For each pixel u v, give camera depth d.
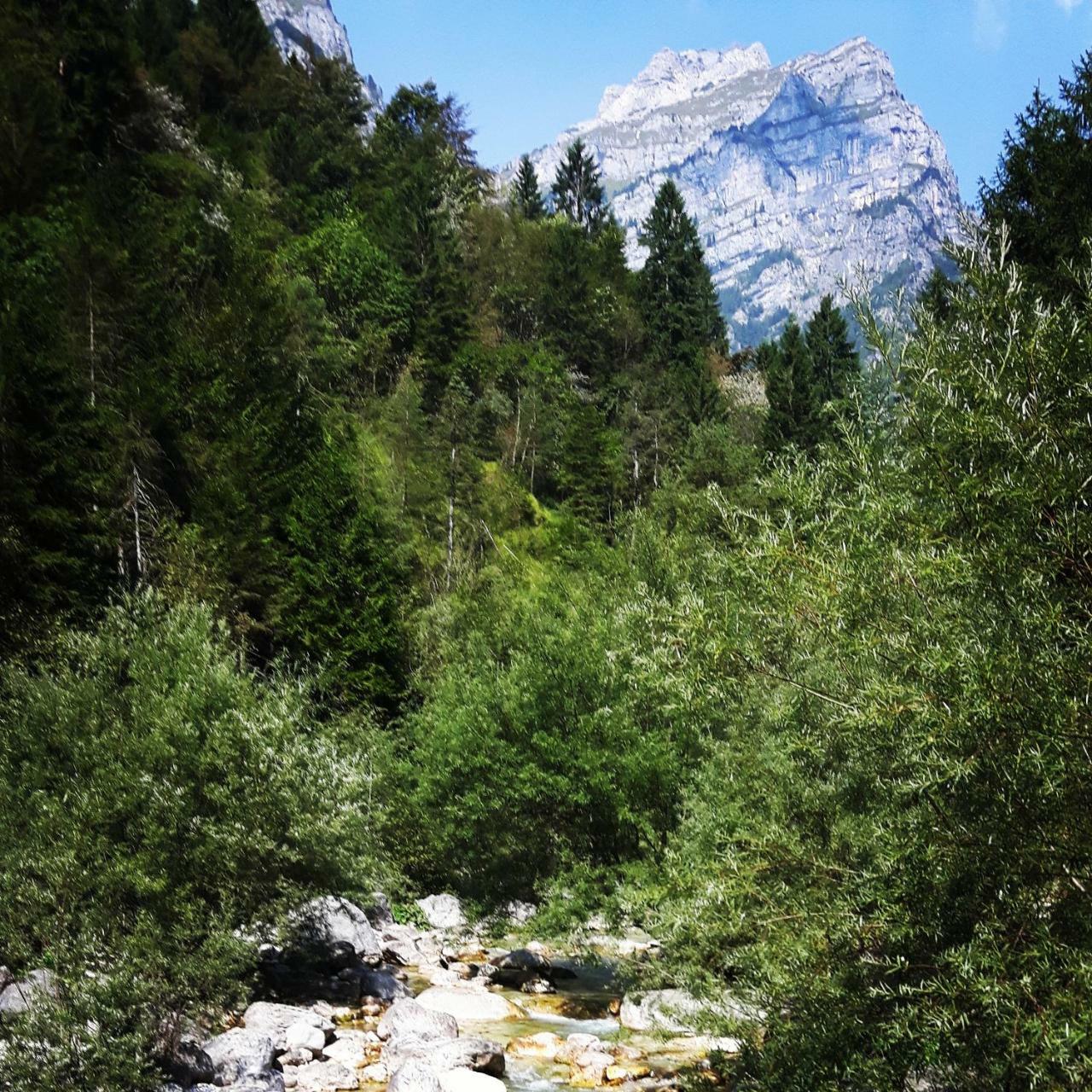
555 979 21.59
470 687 21.19
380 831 26.19
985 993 5.93
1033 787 6.02
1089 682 5.81
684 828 13.90
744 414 90.19
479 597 45.34
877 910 7.04
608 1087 13.98
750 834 8.66
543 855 19.97
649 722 18.77
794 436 67.81
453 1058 14.16
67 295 48.78
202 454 45.66
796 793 9.41
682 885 9.08
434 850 26.14
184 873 15.61
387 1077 14.40
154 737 16.02
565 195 152.50
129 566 38.50
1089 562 6.17
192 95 99.06
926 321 6.82
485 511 66.50
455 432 69.00
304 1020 16.31
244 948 14.76
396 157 114.19
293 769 17.36
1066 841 6.02
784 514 7.45
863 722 6.45
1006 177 22.34
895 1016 6.81
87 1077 11.71
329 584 42.31
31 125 63.72
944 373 6.55
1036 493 6.02
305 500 44.94
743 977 9.55
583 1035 16.12
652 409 88.31
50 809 14.49
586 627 20.83
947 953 6.16
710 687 7.78
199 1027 14.88
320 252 84.19
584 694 19.62
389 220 96.56
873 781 7.99
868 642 6.71
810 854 8.12
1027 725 5.86
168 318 52.81
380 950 22.23
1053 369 6.19
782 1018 7.90
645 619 7.85
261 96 108.88
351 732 27.94
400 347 84.81
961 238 6.86
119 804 14.91
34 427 35.22
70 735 16.39
